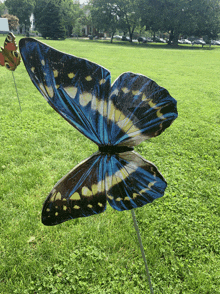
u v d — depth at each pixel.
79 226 3.42
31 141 6.00
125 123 0.94
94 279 2.75
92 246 3.12
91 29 77.12
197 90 12.38
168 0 48.19
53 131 6.65
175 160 5.49
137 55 28.42
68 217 1.05
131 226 3.51
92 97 0.89
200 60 26.58
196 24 47.75
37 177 4.52
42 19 56.00
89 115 0.91
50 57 0.82
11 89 10.70
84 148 5.82
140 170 1.01
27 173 4.64
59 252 3.04
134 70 17.42
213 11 47.66
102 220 3.55
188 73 17.53
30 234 3.30
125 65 19.61
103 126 0.94
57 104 0.88
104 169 1.00
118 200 1.04
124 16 58.00
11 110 8.04
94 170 1.00
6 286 2.62
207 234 3.44
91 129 0.94
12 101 9.03
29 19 68.62
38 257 2.98
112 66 18.69
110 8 53.75
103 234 3.33
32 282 2.68
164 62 23.25
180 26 48.72
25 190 4.16
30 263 2.87
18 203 3.83
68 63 0.83
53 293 2.61
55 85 0.86
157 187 1.03
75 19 70.75
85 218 3.62
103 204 1.05
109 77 0.87
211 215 3.82
